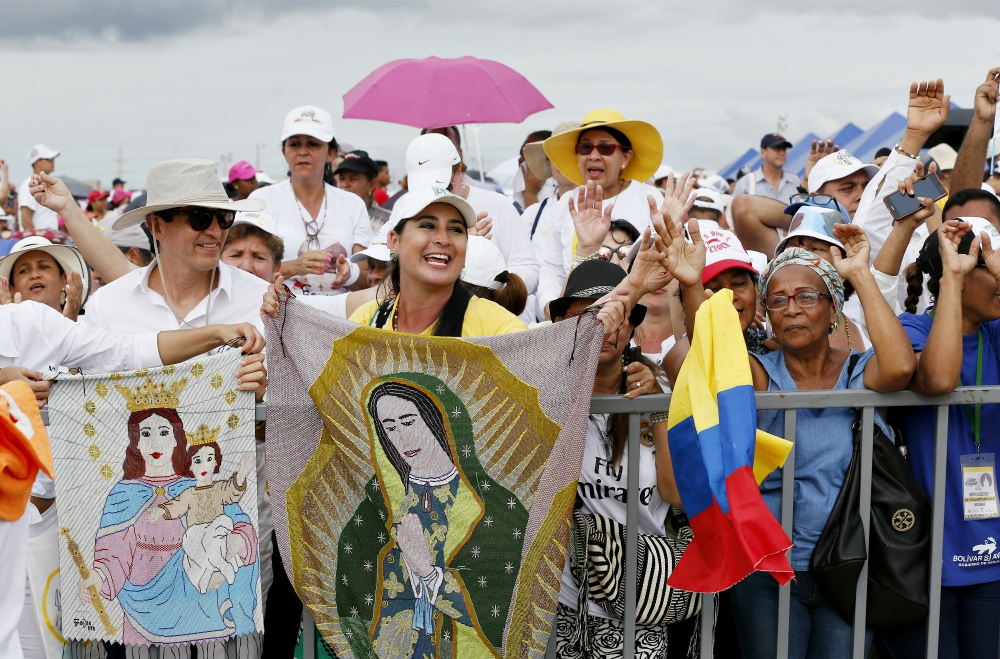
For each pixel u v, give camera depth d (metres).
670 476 2.98
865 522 2.91
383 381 2.82
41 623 3.05
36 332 3.12
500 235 5.04
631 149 5.09
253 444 2.88
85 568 2.92
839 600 2.90
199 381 2.88
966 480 3.07
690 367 2.81
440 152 4.70
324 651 2.96
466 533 2.81
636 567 2.90
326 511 2.88
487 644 2.80
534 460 2.79
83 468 2.90
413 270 2.91
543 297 4.90
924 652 3.04
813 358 3.04
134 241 4.64
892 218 3.97
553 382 2.76
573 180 5.30
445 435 2.81
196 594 2.92
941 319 2.87
